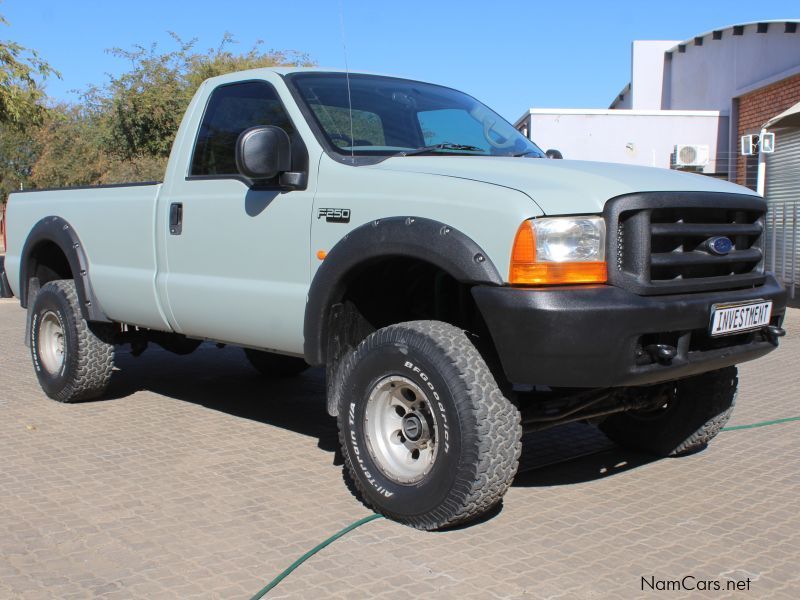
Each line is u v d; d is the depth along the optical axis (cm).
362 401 393
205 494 426
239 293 467
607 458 497
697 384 467
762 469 472
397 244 377
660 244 370
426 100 515
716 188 402
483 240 357
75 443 520
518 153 497
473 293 355
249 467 472
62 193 627
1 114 1468
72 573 334
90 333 599
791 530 380
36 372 640
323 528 380
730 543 364
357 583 324
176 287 509
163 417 589
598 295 346
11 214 686
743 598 313
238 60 1750
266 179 442
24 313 1260
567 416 420
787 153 1358
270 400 650
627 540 368
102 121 1761
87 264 592
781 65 1441
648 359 360
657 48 1942
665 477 459
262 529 379
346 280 408
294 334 441
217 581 326
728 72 1634
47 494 425
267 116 474
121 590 319
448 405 357
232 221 473
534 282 345
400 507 379
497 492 361
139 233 543
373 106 482
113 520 390
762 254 425
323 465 477
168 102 1619
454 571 334
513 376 352
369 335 405
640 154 1616
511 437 359
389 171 402
